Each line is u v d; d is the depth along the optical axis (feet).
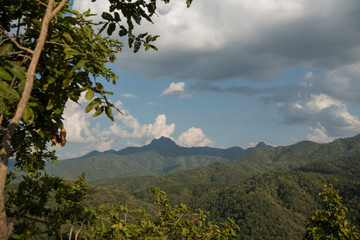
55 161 18.40
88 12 13.61
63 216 19.24
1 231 6.10
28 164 16.96
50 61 8.45
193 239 21.15
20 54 7.51
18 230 14.02
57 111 8.69
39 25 7.84
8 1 8.87
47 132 9.46
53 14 7.23
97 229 18.43
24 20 9.26
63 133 9.57
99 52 13.28
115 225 17.46
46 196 12.48
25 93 6.53
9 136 6.40
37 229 16.15
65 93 8.28
